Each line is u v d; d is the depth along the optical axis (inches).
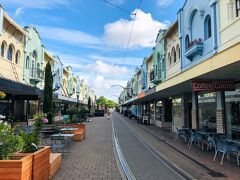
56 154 368.2
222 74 407.2
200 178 313.4
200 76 426.3
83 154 473.1
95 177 315.6
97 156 453.7
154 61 1182.3
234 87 469.7
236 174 332.2
